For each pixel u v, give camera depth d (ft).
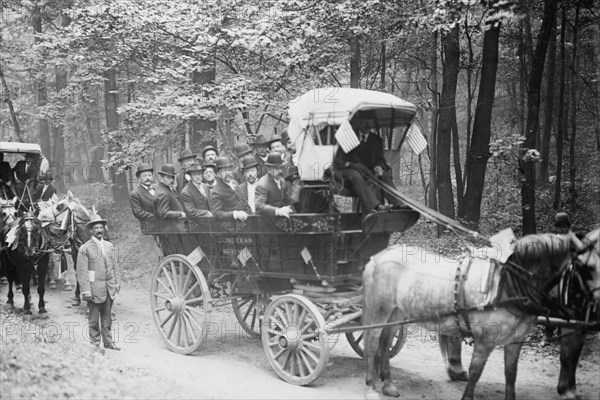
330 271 27.40
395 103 27.68
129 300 47.67
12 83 85.35
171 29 48.80
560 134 51.19
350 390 27.43
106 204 74.49
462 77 80.48
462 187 51.47
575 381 27.27
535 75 42.11
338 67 45.96
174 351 33.73
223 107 46.44
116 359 30.66
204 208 34.71
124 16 50.29
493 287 23.95
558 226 27.55
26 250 40.24
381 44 52.06
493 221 53.52
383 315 26.53
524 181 42.34
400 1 40.57
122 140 57.88
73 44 58.18
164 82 54.08
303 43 43.96
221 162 32.45
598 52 65.77
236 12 47.09
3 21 81.20
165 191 35.63
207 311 32.37
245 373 29.78
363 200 26.55
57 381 23.25
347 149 25.98
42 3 73.77
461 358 32.24
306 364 27.89
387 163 29.35
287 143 33.42
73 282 53.21
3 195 49.11
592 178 60.54
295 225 27.50
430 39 50.88
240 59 50.70
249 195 33.81
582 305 23.93
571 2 47.44
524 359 32.01
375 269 26.71
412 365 31.73
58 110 78.79
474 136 43.96
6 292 49.96
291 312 28.60
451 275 24.94
